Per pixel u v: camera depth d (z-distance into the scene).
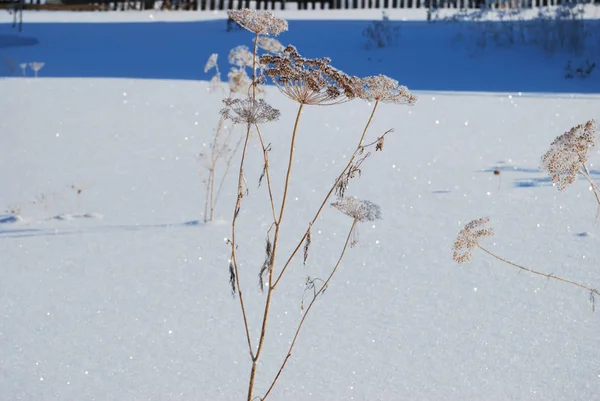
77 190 7.23
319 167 7.95
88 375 3.81
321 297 4.82
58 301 4.77
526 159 8.23
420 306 4.64
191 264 5.40
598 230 5.95
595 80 13.72
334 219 6.37
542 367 3.84
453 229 6.06
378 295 4.83
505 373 3.79
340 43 17.73
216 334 4.30
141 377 3.79
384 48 16.98
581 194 6.91
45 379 3.76
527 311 4.54
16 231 6.15
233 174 7.75
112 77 13.81
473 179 7.47
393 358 3.99
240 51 5.43
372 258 5.47
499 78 14.08
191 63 15.77
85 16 24.02
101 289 4.96
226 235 6.01
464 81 13.84
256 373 3.85
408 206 6.66
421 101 11.68
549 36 16.75
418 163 8.09
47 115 10.53
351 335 4.27
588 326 4.31
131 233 6.08
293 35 18.70
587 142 2.81
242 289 4.96
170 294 4.88
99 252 5.66
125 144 9.00
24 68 15.05
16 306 4.69
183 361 3.98
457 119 10.38
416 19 21.38
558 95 12.30
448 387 3.66
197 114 10.54
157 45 18.16
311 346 4.15
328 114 10.58
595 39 16.30
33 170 7.98
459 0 25.72
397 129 9.77
